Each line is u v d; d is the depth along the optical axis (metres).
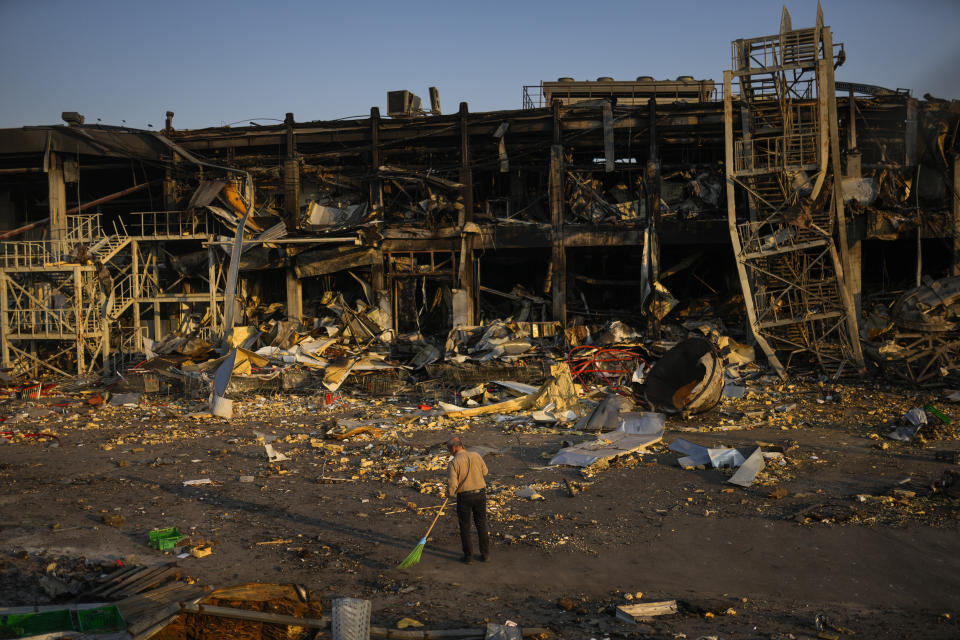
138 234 37.34
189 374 22.64
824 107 22.81
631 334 26.50
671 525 9.45
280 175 31.86
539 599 7.09
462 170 30.44
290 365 23.30
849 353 23.58
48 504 10.77
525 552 8.48
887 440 14.52
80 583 7.31
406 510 10.30
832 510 9.84
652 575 7.73
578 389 21.48
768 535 8.95
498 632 5.99
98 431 17.31
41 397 23.59
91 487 11.81
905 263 31.61
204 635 5.95
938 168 27.42
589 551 8.50
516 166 31.11
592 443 14.17
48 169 31.41
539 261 34.75
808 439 14.79
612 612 6.74
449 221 31.00
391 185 32.38
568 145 30.92
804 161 24.27
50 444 15.64
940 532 8.86
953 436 14.69
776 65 23.48
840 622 6.43
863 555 8.17
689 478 11.94
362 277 31.41
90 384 25.64
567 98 36.62
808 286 23.91
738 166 24.64
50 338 27.58
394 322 30.69
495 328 26.95
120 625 6.07
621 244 29.69
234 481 12.16
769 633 6.22
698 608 6.76
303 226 30.98
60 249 30.36
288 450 14.80
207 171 32.31
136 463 13.67
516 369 22.22
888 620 6.46
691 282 34.09
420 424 17.75
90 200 37.59
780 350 25.58
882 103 28.14
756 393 21.28
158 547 8.66
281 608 6.43
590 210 30.41
